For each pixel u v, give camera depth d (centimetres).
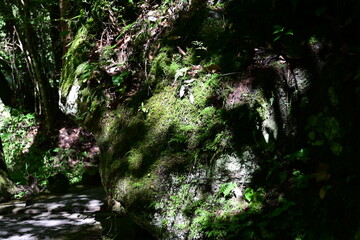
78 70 403
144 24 358
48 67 1119
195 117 272
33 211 543
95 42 414
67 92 410
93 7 421
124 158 300
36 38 1079
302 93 245
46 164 998
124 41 371
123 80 345
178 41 315
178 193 259
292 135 242
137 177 281
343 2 232
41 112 1198
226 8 308
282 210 221
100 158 337
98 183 733
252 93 256
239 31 282
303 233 212
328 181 214
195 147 265
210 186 254
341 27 230
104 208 521
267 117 248
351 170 205
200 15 315
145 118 302
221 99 267
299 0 260
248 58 268
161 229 256
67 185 680
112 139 324
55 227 462
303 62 247
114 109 339
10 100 1250
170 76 301
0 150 778
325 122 220
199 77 284
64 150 1004
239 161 249
